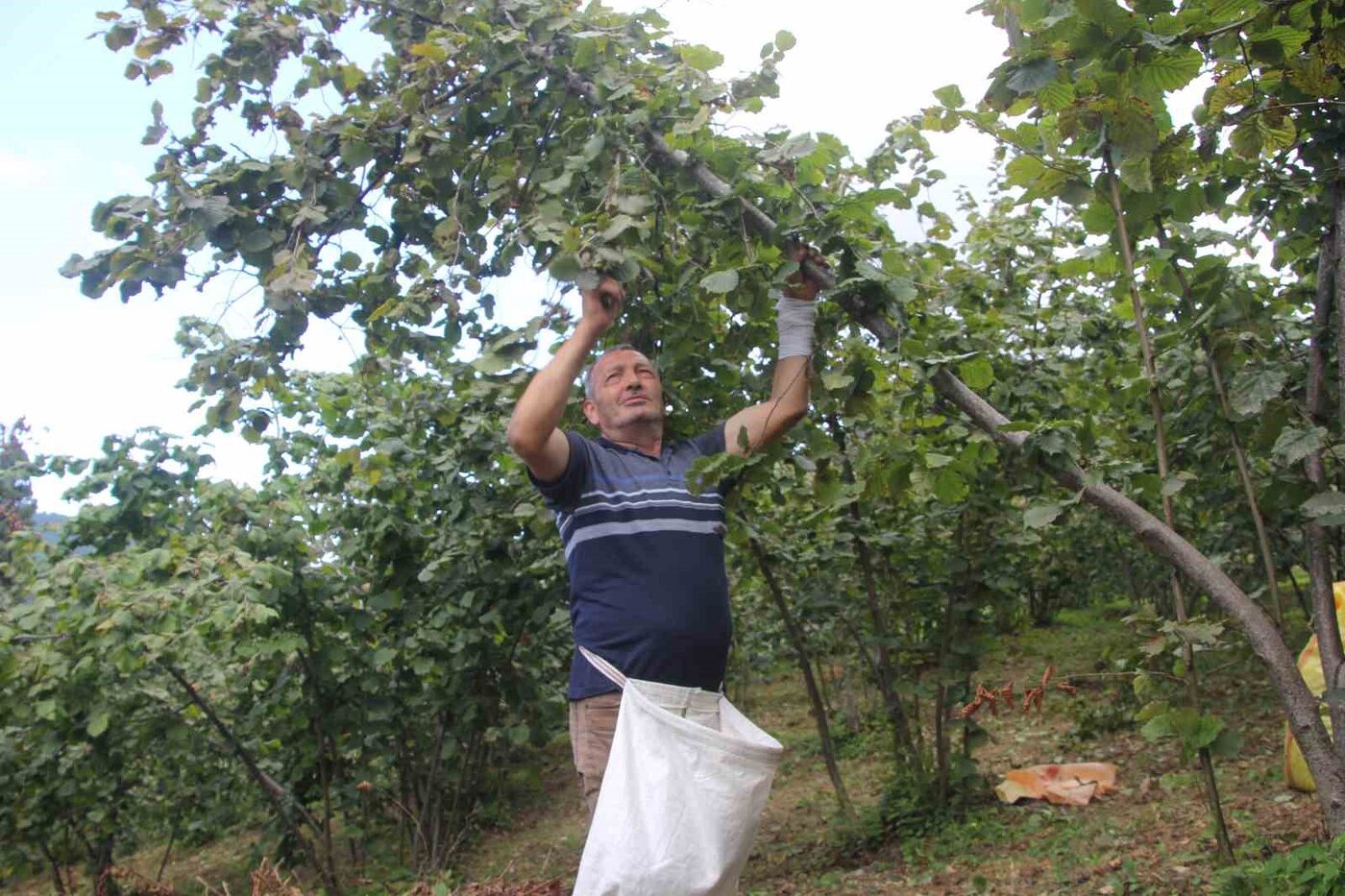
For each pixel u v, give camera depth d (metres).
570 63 3.11
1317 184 2.83
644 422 2.77
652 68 3.05
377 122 3.21
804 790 8.08
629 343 3.32
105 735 5.90
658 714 2.31
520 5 3.11
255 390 3.25
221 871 8.38
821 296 2.78
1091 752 7.28
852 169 4.30
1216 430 3.42
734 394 3.79
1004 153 3.02
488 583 5.56
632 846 2.22
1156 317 3.28
